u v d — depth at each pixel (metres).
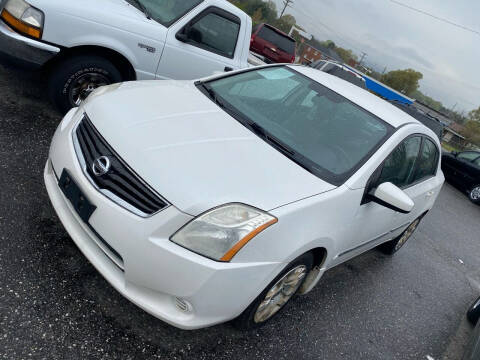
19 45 3.63
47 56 3.75
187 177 2.07
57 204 2.33
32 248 2.48
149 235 1.95
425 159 3.83
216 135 2.52
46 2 3.63
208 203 2.00
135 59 4.21
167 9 4.42
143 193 2.03
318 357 2.71
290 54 13.16
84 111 2.53
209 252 1.98
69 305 2.23
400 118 3.32
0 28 3.63
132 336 2.21
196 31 4.49
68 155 2.30
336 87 3.39
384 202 2.68
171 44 4.35
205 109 2.82
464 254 6.50
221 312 2.10
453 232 7.53
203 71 4.68
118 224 1.99
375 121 3.13
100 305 2.31
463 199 11.81
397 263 4.85
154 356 2.16
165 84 3.11
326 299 3.41
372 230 3.21
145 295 2.06
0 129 3.52
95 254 2.13
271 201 2.16
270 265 2.13
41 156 3.41
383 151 2.92
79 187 2.15
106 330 2.18
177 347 2.27
